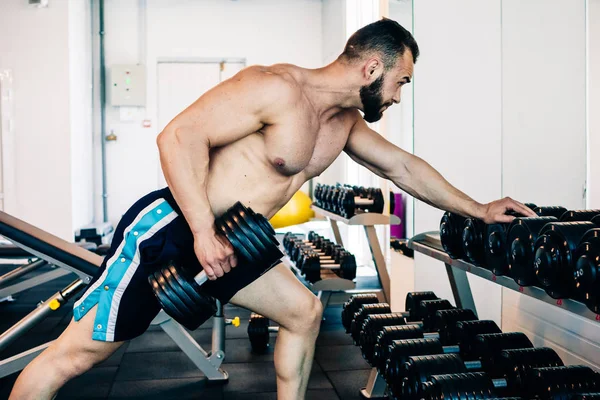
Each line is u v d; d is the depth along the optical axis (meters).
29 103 6.55
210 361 2.70
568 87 2.19
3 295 2.80
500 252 1.66
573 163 2.19
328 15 7.63
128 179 7.88
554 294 1.38
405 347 1.89
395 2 3.05
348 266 3.50
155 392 2.58
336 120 1.71
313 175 1.73
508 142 2.55
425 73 2.79
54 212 6.61
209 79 8.07
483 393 1.56
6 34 6.50
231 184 1.59
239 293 1.63
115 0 7.76
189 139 1.45
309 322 1.67
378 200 3.70
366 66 1.57
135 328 1.61
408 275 3.13
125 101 7.67
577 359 2.20
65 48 6.56
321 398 2.48
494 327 1.97
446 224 1.96
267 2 8.06
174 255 1.58
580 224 1.38
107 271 1.59
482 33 2.66
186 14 7.94
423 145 2.81
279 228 7.62
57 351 1.60
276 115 1.52
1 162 6.54
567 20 2.19
